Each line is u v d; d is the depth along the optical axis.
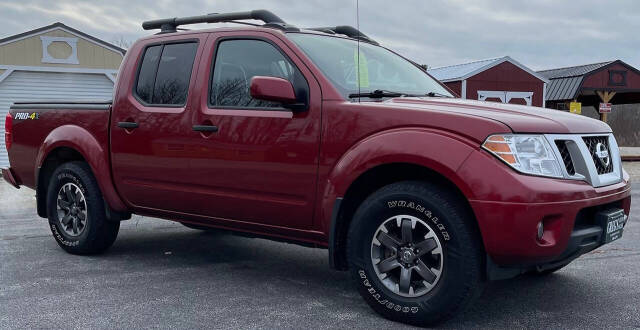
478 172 3.02
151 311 3.57
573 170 3.25
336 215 3.49
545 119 3.27
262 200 3.85
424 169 3.28
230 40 4.20
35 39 18.95
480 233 3.14
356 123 3.45
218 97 4.12
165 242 5.75
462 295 3.12
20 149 5.37
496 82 25.22
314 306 3.70
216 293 3.98
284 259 5.04
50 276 4.39
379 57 4.43
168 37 4.55
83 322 3.36
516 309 3.66
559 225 3.04
